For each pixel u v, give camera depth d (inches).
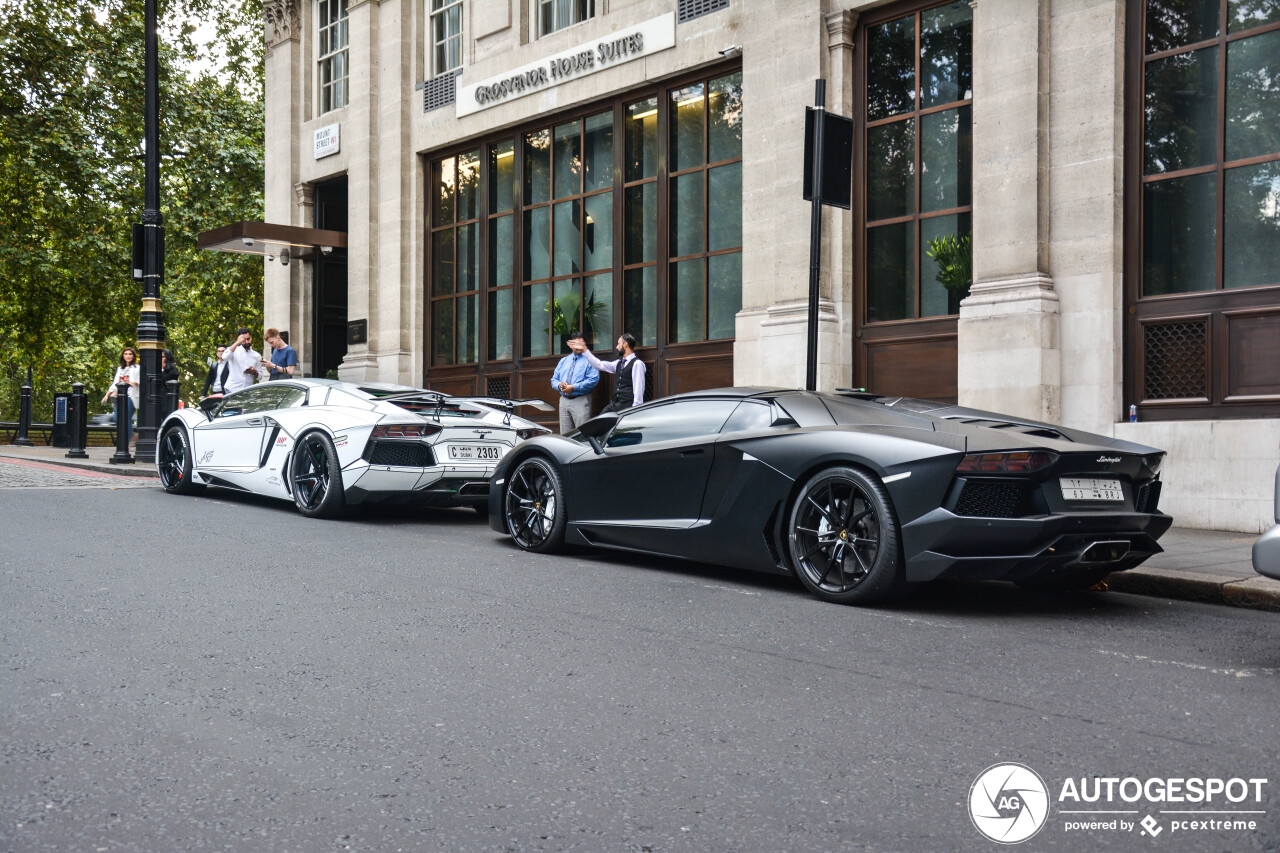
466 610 198.4
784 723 132.9
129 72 888.9
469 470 339.0
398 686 145.9
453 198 605.0
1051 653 173.9
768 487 227.8
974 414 232.7
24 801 102.6
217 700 137.3
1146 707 142.3
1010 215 361.1
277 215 704.4
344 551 269.1
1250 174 322.7
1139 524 211.2
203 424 394.9
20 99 879.7
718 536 238.7
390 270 618.2
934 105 395.5
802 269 420.8
